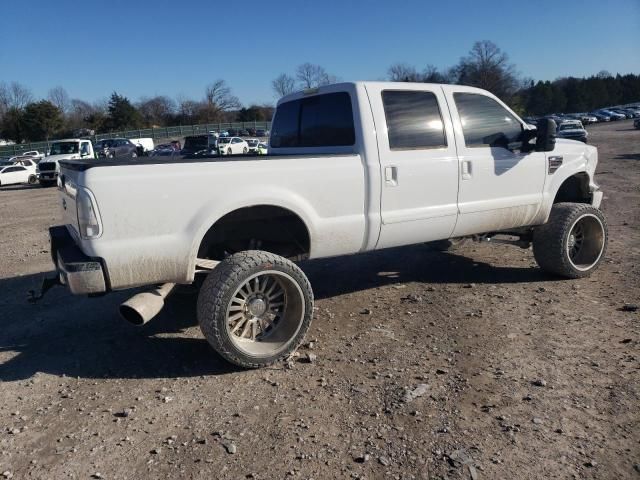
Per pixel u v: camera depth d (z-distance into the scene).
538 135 5.46
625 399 3.51
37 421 3.53
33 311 5.74
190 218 3.97
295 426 3.35
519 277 6.22
